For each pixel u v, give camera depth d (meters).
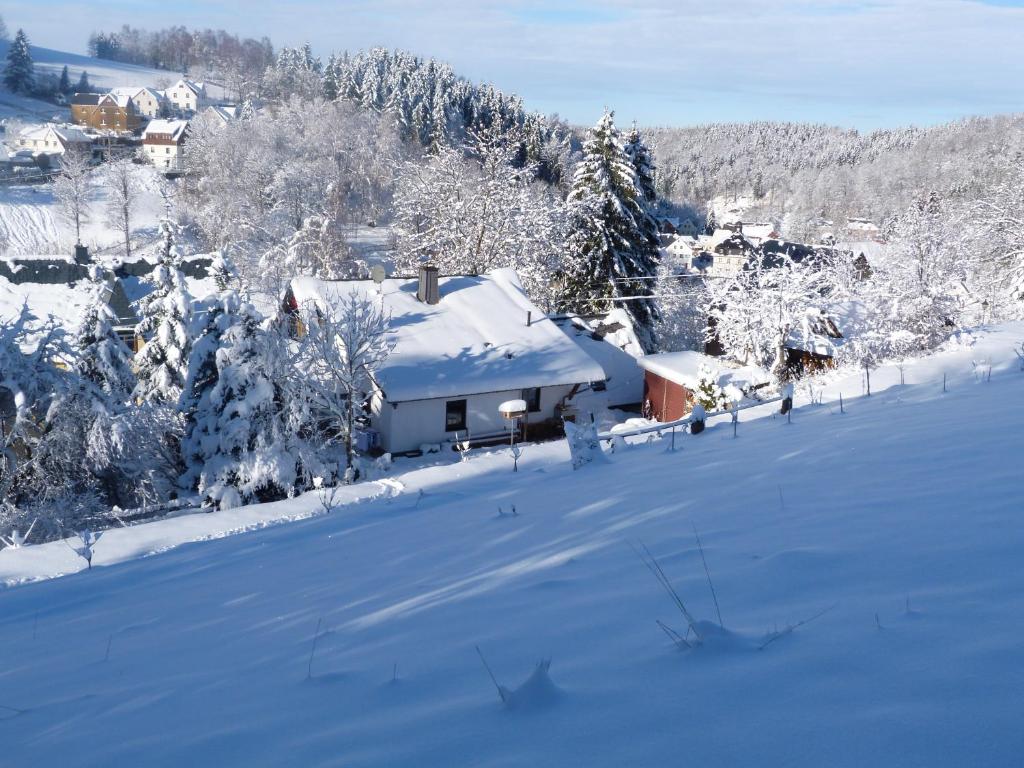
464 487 11.23
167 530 11.52
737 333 30.75
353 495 12.89
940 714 1.76
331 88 143.75
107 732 3.11
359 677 3.05
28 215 80.88
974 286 34.25
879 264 31.25
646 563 4.15
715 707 2.03
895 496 4.80
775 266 31.39
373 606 4.68
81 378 22.36
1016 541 3.28
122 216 78.94
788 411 13.12
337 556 7.35
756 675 2.20
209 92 175.12
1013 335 18.55
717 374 22.06
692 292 44.47
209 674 3.81
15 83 147.25
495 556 5.58
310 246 51.09
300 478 21.64
